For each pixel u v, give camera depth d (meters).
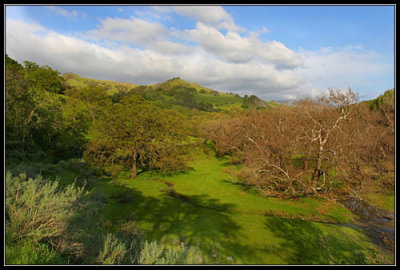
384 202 28.33
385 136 36.31
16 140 29.34
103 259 7.27
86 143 42.72
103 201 23.86
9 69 31.16
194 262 7.90
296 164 41.53
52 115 38.19
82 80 190.00
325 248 17.30
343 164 31.66
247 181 36.44
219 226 20.75
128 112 39.69
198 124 83.44
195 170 49.88
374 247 17.67
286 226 21.77
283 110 52.97
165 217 22.25
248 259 14.92
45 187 8.18
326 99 34.88
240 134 56.03
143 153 40.19
